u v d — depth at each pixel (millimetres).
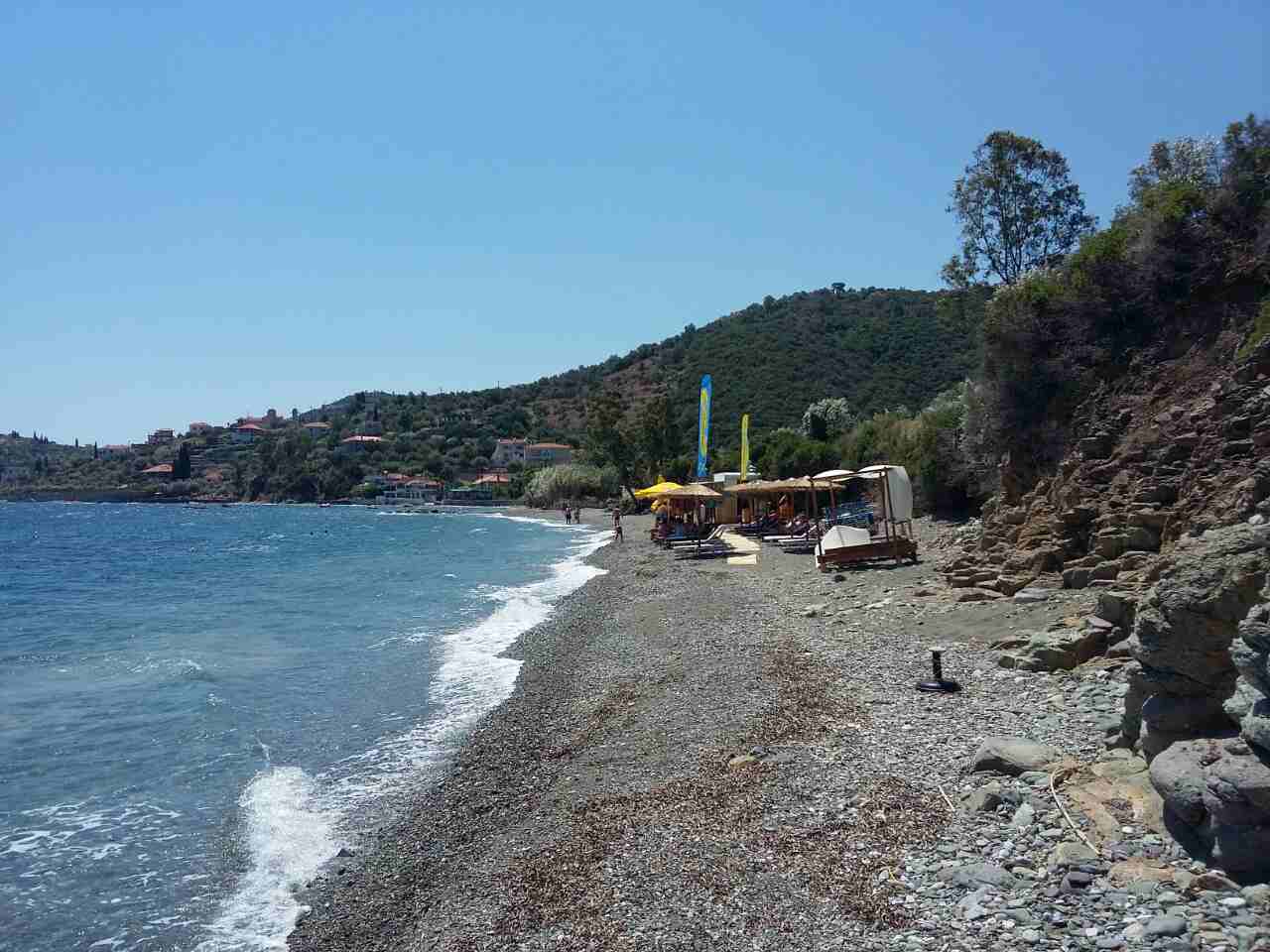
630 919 6918
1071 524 15812
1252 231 17422
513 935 7090
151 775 12461
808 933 6305
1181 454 14398
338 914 8453
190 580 39656
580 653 19203
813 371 111750
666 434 80625
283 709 15766
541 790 10922
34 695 17266
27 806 11375
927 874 6840
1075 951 5523
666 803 9164
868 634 15609
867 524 33406
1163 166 25031
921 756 9289
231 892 9008
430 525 91188
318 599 31406
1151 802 6992
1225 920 5531
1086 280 20109
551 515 100000
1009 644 12875
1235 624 6996
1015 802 7688
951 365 106000
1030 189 34781
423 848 9766
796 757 9836
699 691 13820
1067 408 19641
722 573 28891
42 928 8375
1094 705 9930
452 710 15328
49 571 45281
